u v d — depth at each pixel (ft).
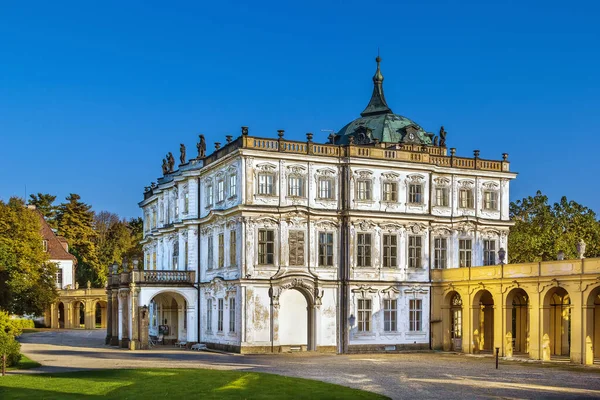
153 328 279.49
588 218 294.25
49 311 401.49
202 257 245.86
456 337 239.50
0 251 297.33
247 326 212.02
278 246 217.36
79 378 137.49
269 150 217.56
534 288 197.47
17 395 116.16
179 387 123.44
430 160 240.94
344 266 225.56
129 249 477.36
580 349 182.80
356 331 224.33
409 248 235.20
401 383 137.28
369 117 269.44
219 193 235.20
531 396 122.62
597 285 178.81
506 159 255.29
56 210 511.81
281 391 119.96
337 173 227.61
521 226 304.09
